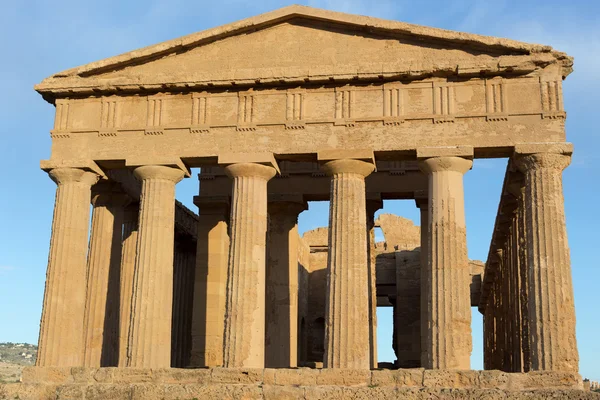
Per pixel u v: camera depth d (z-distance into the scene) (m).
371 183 40.56
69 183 34.50
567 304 29.41
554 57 31.62
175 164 33.66
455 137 31.89
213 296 41.12
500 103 31.95
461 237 30.98
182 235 49.72
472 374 27.88
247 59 34.31
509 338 42.78
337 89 33.38
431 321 30.31
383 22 33.16
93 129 34.66
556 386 27.34
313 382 28.95
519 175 34.66
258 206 32.94
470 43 32.41
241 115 33.78
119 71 35.16
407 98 32.75
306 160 34.12
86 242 34.47
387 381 28.41
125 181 38.81
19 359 100.81
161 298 32.62
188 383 29.94
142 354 31.78
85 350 36.53
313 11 33.81
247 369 29.64
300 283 54.41
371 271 41.78
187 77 34.03
